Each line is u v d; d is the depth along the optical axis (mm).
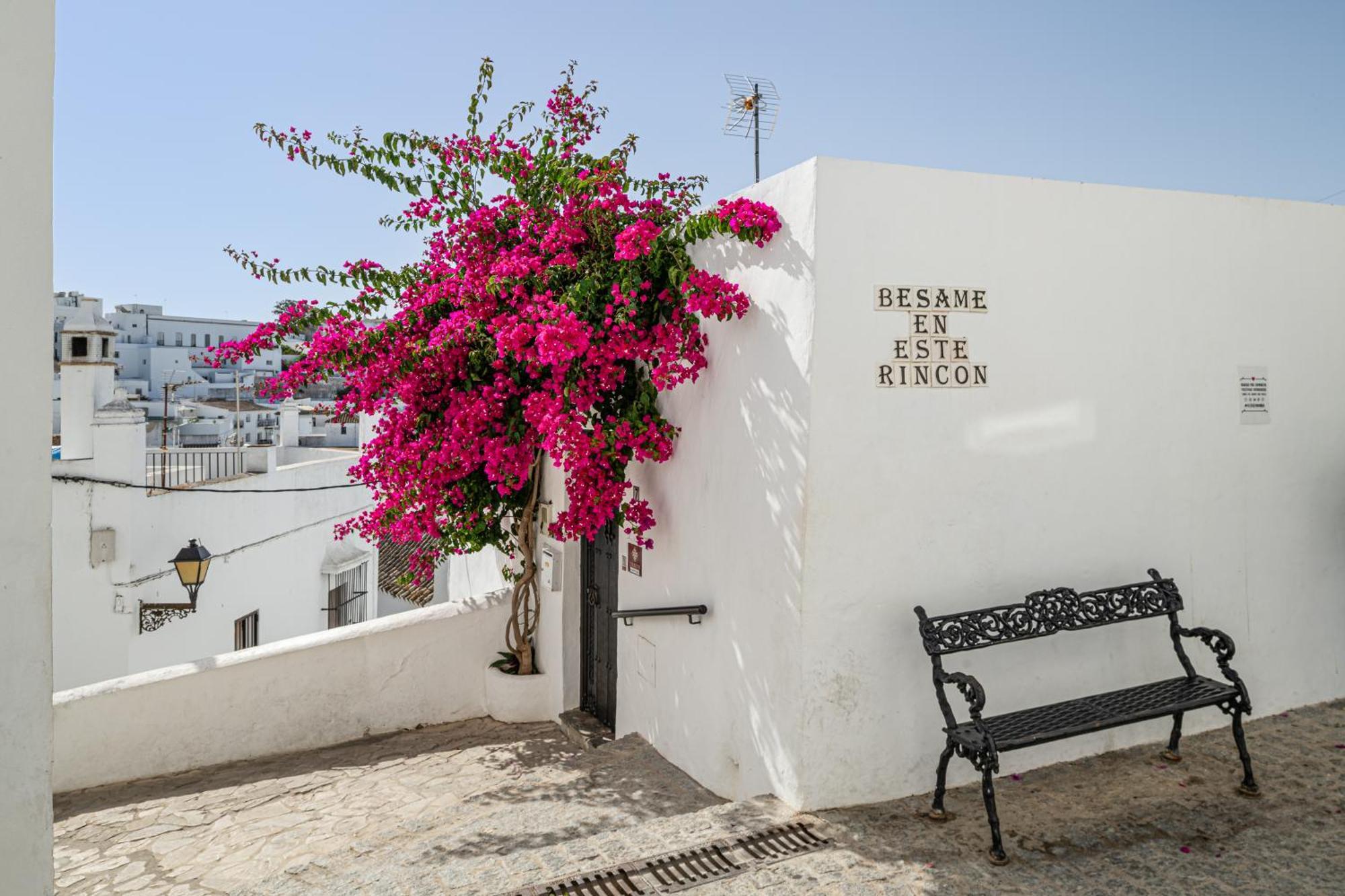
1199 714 4703
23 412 2281
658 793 4766
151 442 26469
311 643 6598
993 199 4211
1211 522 4770
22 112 2262
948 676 3738
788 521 3994
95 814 5426
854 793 3992
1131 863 3359
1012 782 4172
